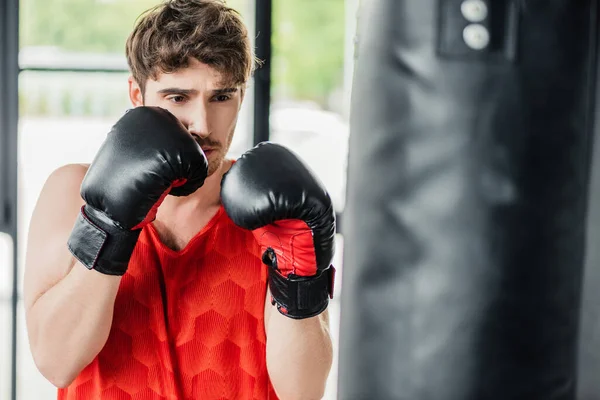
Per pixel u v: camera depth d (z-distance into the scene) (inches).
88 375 50.1
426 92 29.3
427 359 30.3
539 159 29.5
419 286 30.2
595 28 31.2
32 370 117.0
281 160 45.5
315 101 118.0
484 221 29.4
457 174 29.3
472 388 30.1
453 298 29.8
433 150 29.5
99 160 44.5
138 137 44.0
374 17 30.9
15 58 109.6
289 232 45.9
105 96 113.4
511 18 28.5
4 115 110.7
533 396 30.8
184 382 50.7
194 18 46.4
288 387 49.3
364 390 31.9
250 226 44.5
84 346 45.8
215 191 52.5
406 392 30.8
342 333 33.2
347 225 33.0
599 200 37.1
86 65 112.1
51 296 46.0
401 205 30.4
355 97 32.2
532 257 29.9
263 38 112.7
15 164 111.9
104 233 43.9
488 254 29.5
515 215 29.5
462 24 28.5
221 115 48.5
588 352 40.5
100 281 44.6
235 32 47.5
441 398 30.3
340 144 119.6
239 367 51.6
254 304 51.9
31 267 48.8
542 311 30.5
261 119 114.7
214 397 51.1
